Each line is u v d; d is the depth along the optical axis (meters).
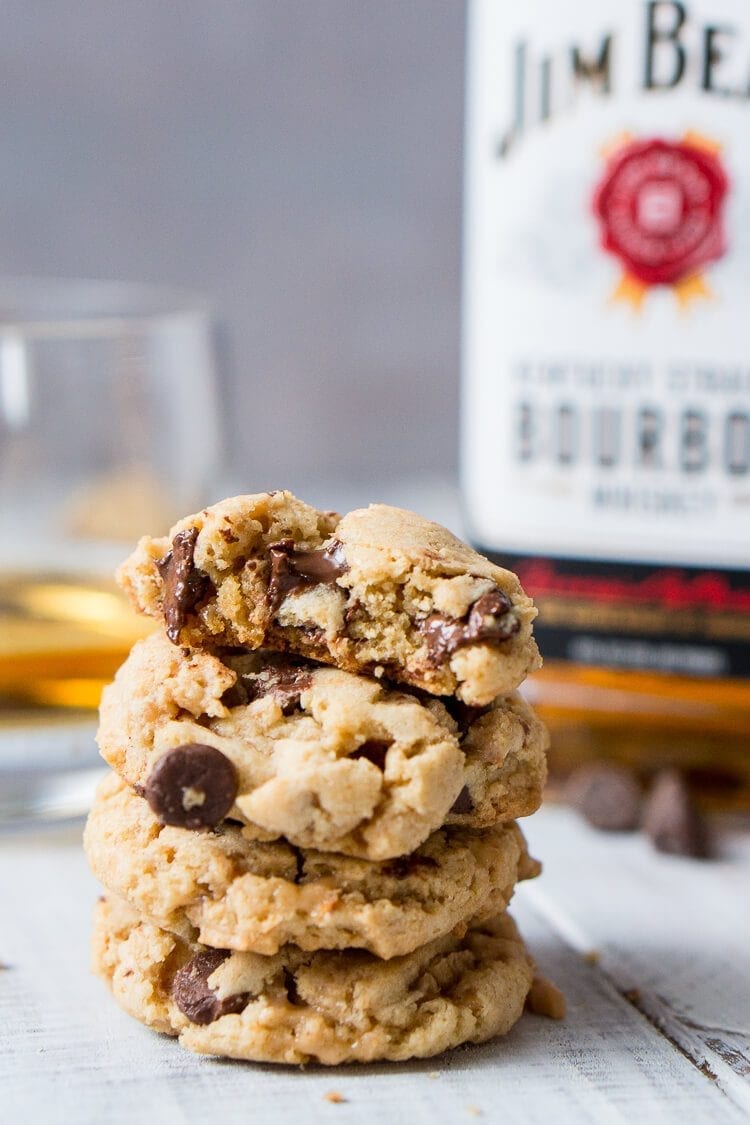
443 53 0.69
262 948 0.41
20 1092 0.40
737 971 0.45
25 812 0.51
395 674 0.42
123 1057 0.41
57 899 0.48
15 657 0.52
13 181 0.69
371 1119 0.40
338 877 0.41
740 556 0.52
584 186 0.52
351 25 0.69
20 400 0.52
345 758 0.41
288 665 0.42
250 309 0.71
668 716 0.54
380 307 0.72
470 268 0.53
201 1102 0.40
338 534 0.42
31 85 0.69
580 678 0.54
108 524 0.53
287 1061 0.41
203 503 0.55
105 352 0.53
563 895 0.49
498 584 0.42
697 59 0.51
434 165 0.70
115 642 0.52
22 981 0.44
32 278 0.70
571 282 0.52
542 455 0.53
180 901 0.41
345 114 0.70
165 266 0.71
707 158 0.51
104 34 0.69
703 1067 0.42
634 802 0.52
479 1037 0.42
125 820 0.42
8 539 0.52
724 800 0.54
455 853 0.42
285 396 0.72
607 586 0.53
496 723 0.42
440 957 0.42
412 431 0.73
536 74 0.52
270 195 0.70
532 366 0.53
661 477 0.52
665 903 0.48
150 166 0.70
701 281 0.51
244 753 0.41
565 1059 0.42
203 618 0.42
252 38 0.69
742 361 0.51
